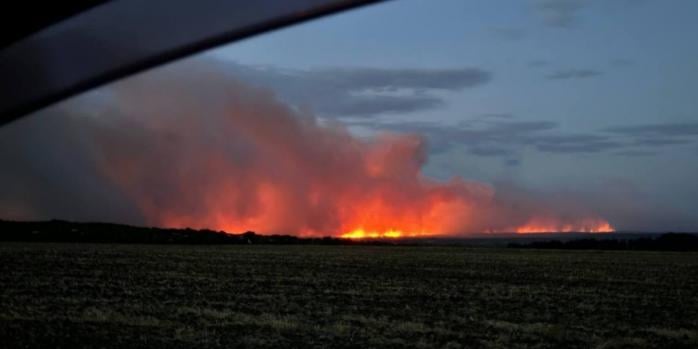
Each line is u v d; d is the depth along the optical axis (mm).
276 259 60781
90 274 36562
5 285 28594
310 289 31391
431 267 52688
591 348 17188
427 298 28562
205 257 61062
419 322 20938
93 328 17828
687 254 93250
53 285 29203
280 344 16375
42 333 16656
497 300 28500
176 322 19391
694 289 36500
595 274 47625
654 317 23938
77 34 2990
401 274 44000
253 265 50125
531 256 79750
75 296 25312
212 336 17188
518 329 20062
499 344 17344
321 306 24516
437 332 18984
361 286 33875
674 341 18734
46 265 42594
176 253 67562
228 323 19484
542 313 24266
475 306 26000
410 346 16625
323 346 16297
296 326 19250
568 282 39875
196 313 21312
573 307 26516
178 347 15547
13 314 19781
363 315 22156
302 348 15961
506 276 43938
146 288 29484
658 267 58375
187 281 33938
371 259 64875
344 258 65750
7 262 44438
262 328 18734
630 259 74938
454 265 56156
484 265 57312
